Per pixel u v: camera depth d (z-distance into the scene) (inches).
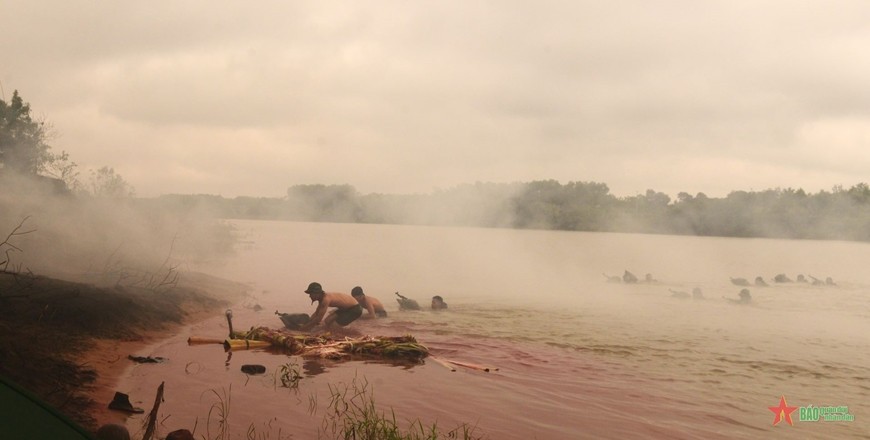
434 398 320.5
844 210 2938.0
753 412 315.9
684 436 278.7
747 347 478.3
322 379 347.6
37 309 378.0
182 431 233.8
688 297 799.7
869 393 353.7
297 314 505.0
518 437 270.1
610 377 374.6
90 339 376.2
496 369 383.9
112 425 228.8
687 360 427.2
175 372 345.1
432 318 576.4
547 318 593.6
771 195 3073.3
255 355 398.6
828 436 284.2
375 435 257.4
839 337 528.1
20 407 164.2
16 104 776.3
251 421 273.7
